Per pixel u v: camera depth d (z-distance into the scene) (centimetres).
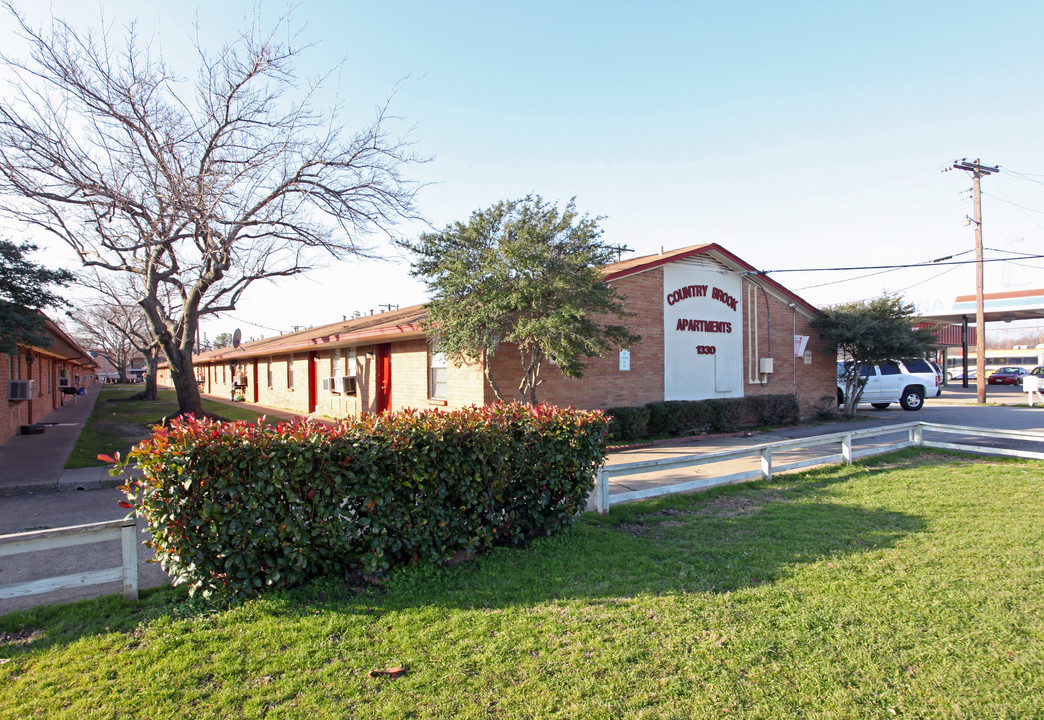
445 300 1090
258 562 418
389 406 1633
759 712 289
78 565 525
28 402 1739
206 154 1237
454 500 504
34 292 1042
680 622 384
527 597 427
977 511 655
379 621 387
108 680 319
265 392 2727
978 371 2373
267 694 304
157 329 1521
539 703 296
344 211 1345
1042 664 328
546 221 1061
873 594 425
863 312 1791
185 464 396
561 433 558
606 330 1123
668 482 866
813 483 829
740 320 1658
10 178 1055
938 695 301
